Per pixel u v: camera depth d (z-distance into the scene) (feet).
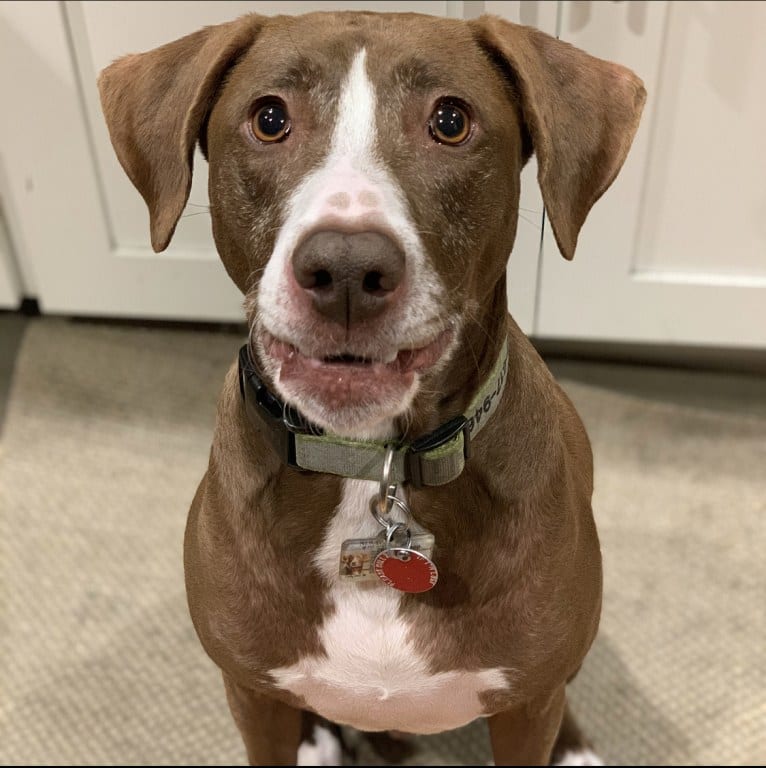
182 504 6.46
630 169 6.29
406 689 3.70
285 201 3.02
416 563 3.34
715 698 5.35
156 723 5.26
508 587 3.55
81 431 7.01
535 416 3.62
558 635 3.69
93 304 7.50
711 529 6.29
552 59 3.44
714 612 5.78
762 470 6.72
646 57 5.96
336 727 5.25
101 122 6.63
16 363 7.57
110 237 7.15
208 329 7.90
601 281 6.75
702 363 7.65
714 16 5.80
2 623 5.72
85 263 7.27
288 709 4.35
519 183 3.48
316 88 3.07
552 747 4.68
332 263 2.65
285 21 3.29
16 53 6.38
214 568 3.66
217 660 3.92
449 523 3.48
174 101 3.44
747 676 5.45
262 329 3.12
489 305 3.39
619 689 5.41
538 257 6.52
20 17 6.25
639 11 5.81
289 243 2.81
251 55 3.25
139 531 6.27
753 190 6.37
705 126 6.17
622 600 5.84
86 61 6.40
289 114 3.11
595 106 3.43
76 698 5.37
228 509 3.61
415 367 3.05
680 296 6.79
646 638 5.64
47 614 5.77
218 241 3.43
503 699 3.84
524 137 3.52
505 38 3.24
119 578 5.98
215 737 5.21
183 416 7.14
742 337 6.95
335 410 2.97
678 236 6.61
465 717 3.99
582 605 3.80
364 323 2.79
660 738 5.18
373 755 5.21
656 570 6.02
